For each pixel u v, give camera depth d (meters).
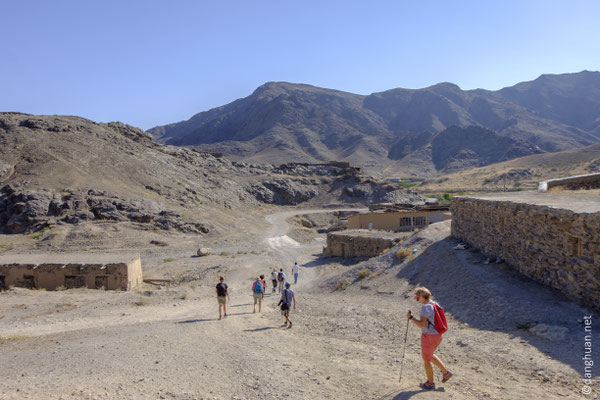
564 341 8.15
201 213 67.38
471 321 11.03
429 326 6.62
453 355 8.46
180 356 9.37
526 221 12.64
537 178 142.38
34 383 7.60
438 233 22.33
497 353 8.19
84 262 27.55
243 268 34.00
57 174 62.62
